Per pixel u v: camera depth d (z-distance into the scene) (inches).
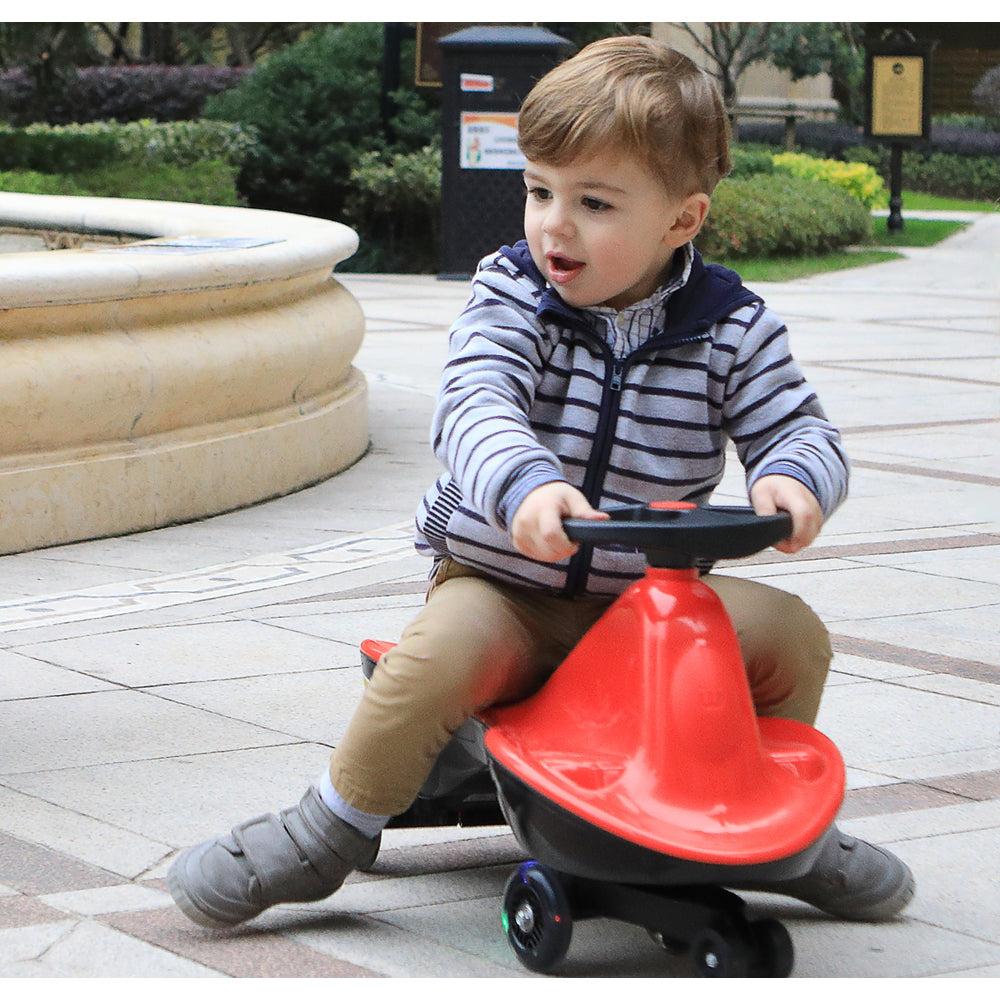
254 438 237.9
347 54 854.5
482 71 625.3
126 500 216.4
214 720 134.0
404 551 205.5
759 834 76.0
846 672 151.0
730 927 77.5
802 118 1299.2
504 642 86.7
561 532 77.1
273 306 250.8
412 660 85.2
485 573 90.0
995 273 717.3
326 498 245.4
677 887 79.4
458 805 101.1
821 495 84.7
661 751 77.7
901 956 89.3
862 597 181.6
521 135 84.7
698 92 84.6
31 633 164.1
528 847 82.1
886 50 894.4
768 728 86.4
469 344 87.6
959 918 95.3
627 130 80.9
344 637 162.2
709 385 89.2
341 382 280.2
